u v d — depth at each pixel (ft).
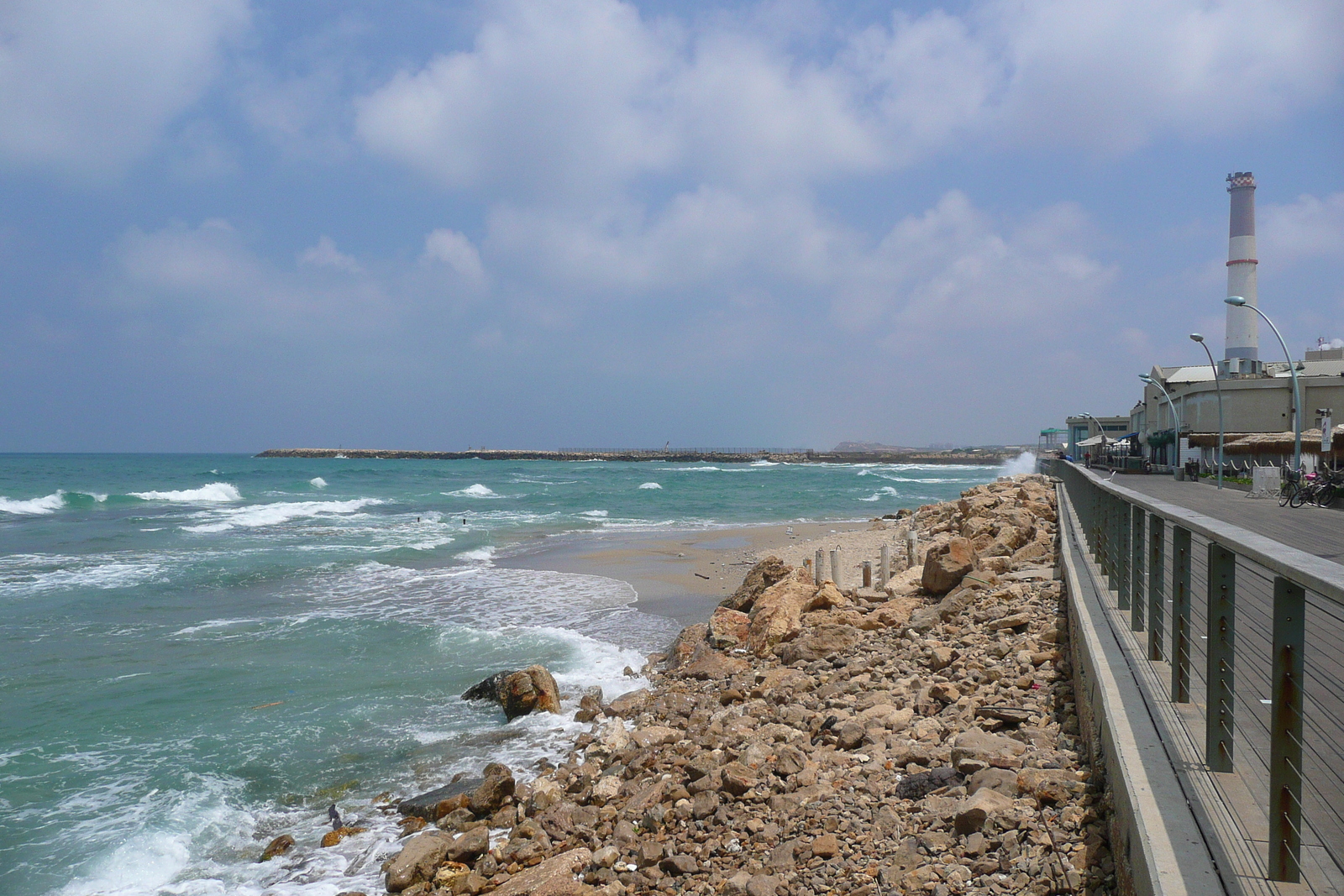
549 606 57.21
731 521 129.08
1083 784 16.28
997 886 14.06
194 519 124.57
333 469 385.29
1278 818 9.36
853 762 21.56
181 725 33.27
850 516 138.21
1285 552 9.51
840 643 35.86
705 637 42.19
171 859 23.03
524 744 30.68
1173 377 235.20
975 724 22.63
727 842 18.74
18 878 22.08
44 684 38.45
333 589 63.46
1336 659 19.08
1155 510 17.02
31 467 355.56
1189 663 15.07
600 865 19.11
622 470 419.13
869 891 15.01
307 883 21.59
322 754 30.30
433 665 41.75
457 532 107.34
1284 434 148.46
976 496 81.05
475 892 19.80
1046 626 31.17
